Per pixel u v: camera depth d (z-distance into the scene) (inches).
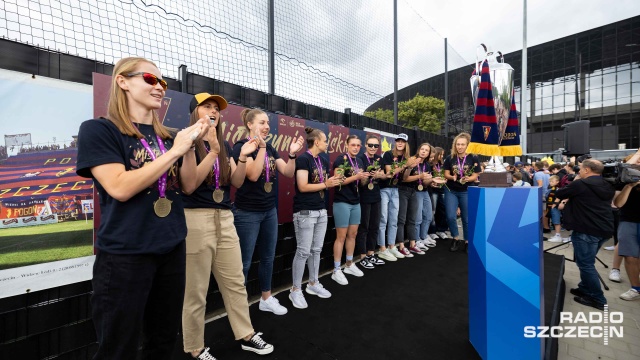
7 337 59.3
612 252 190.1
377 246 165.8
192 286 65.4
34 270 61.7
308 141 103.7
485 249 64.4
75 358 68.6
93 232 69.9
